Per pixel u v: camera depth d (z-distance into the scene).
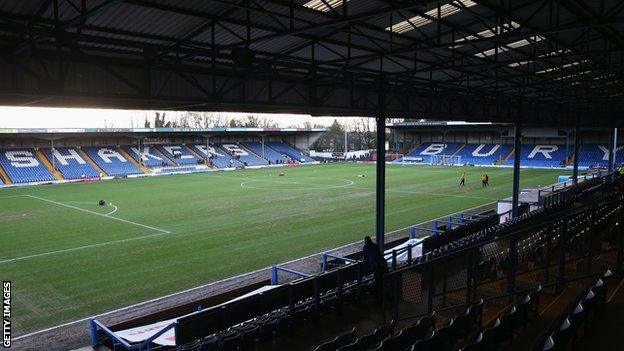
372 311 11.05
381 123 17.48
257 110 14.09
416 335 7.51
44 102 10.22
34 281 17.27
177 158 66.50
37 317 14.02
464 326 7.26
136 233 24.84
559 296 8.36
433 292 9.54
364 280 12.74
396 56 15.23
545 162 64.88
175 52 11.04
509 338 6.68
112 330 12.70
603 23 9.02
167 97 11.35
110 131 58.88
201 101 11.91
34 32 8.91
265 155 75.56
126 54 11.05
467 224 20.20
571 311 6.31
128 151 64.69
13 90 9.15
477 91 21.27
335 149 102.69
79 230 25.75
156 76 11.68
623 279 8.05
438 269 10.52
